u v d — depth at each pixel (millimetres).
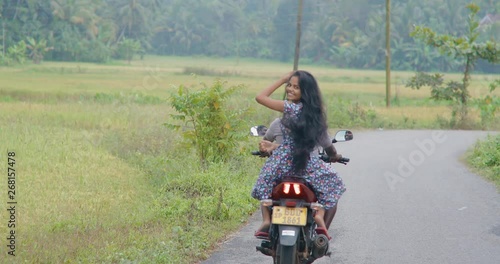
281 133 6848
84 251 8094
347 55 123125
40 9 106688
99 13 118312
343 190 6848
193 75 15750
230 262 8156
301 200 6531
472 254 8555
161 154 15820
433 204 11859
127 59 117938
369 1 123688
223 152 14742
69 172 14281
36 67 92000
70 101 36531
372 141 24562
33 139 18562
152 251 8102
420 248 8844
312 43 133125
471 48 39688
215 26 140125
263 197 6758
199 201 10914
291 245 6254
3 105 31422
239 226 10211
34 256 7828
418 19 116625
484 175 15453
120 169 14875
